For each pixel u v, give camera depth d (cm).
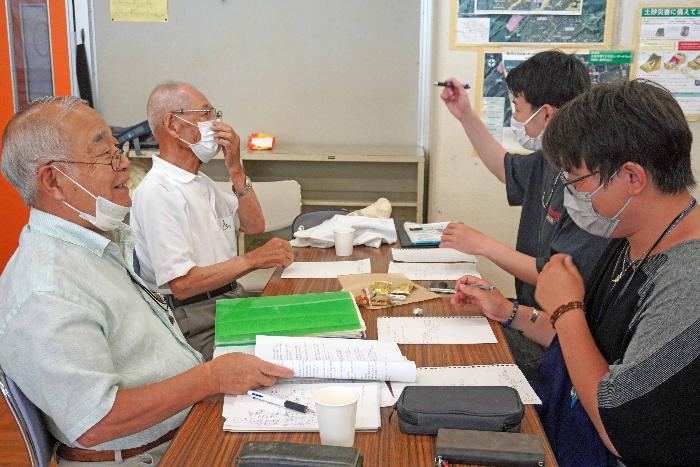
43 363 123
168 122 216
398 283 198
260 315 169
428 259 229
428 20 385
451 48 310
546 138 123
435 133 339
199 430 121
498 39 307
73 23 393
